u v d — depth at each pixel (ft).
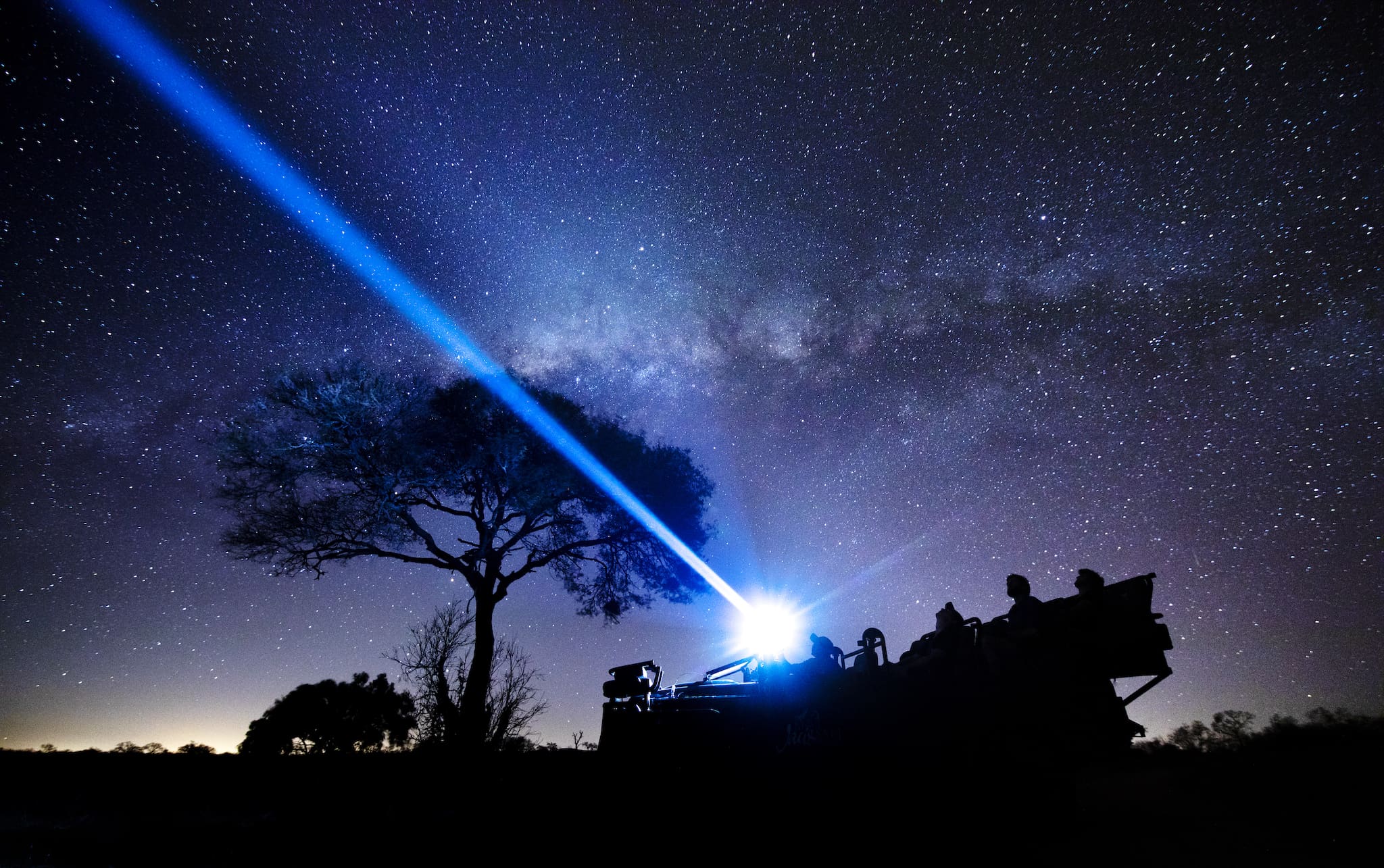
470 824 22.81
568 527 56.95
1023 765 15.49
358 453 49.78
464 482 54.34
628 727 20.16
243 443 48.55
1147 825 18.01
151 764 38.17
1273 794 19.63
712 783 18.37
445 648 34.30
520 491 52.44
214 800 30.89
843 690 17.95
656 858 18.13
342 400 49.44
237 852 22.70
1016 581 17.92
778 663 19.81
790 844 16.94
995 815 15.56
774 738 18.28
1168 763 31.35
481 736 31.58
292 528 48.42
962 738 16.21
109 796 32.27
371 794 28.86
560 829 19.89
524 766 28.81
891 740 16.89
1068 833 17.81
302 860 21.59
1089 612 15.84
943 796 15.97
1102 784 27.32
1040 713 15.65
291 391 49.83
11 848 23.44
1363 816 16.88
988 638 16.85
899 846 15.94
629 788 19.26
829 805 16.88
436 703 33.04
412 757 31.83
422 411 53.57
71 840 24.43
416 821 24.61
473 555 51.52
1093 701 15.23
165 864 21.71
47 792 32.73
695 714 19.51
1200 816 18.38
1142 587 15.39
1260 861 14.49
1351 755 23.31
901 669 17.56
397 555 50.83
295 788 31.58
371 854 21.83
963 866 15.38
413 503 52.80
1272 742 30.37
